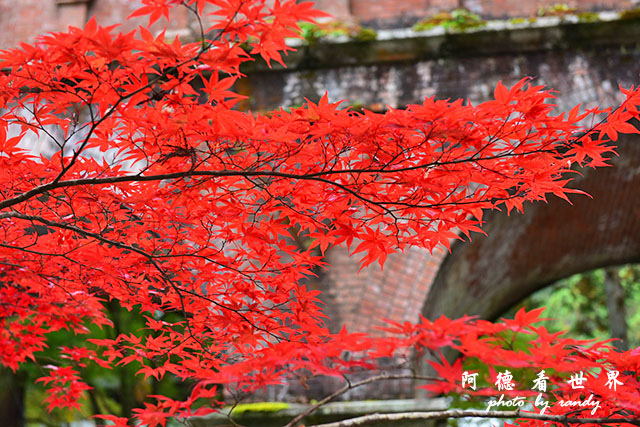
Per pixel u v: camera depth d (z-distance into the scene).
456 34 6.37
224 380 2.35
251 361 2.25
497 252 8.02
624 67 6.27
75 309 3.51
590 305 11.86
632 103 2.43
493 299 9.37
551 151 2.55
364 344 2.14
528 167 2.62
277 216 5.73
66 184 2.69
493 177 2.68
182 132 2.49
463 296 8.19
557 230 8.31
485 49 6.42
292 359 2.35
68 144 6.55
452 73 6.46
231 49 2.16
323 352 2.23
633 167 7.41
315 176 2.70
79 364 3.67
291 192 2.90
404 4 6.69
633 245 9.27
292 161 2.70
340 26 6.50
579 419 2.41
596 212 8.20
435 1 6.61
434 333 2.10
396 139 2.48
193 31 6.80
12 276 3.41
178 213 3.07
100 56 2.20
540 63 6.38
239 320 3.09
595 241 8.96
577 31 6.31
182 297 3.20
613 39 6.30
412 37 6.41
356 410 6.16
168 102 2.35
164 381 9.48
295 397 6.29
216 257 3.18
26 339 3.62
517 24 6.32
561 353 2.15
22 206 3.18
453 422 7.64
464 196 2.82
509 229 7.70
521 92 2.23
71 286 3.42
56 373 3.66
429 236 3.00
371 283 6.45
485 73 6.42
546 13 6.44
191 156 2.62
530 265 9.01
